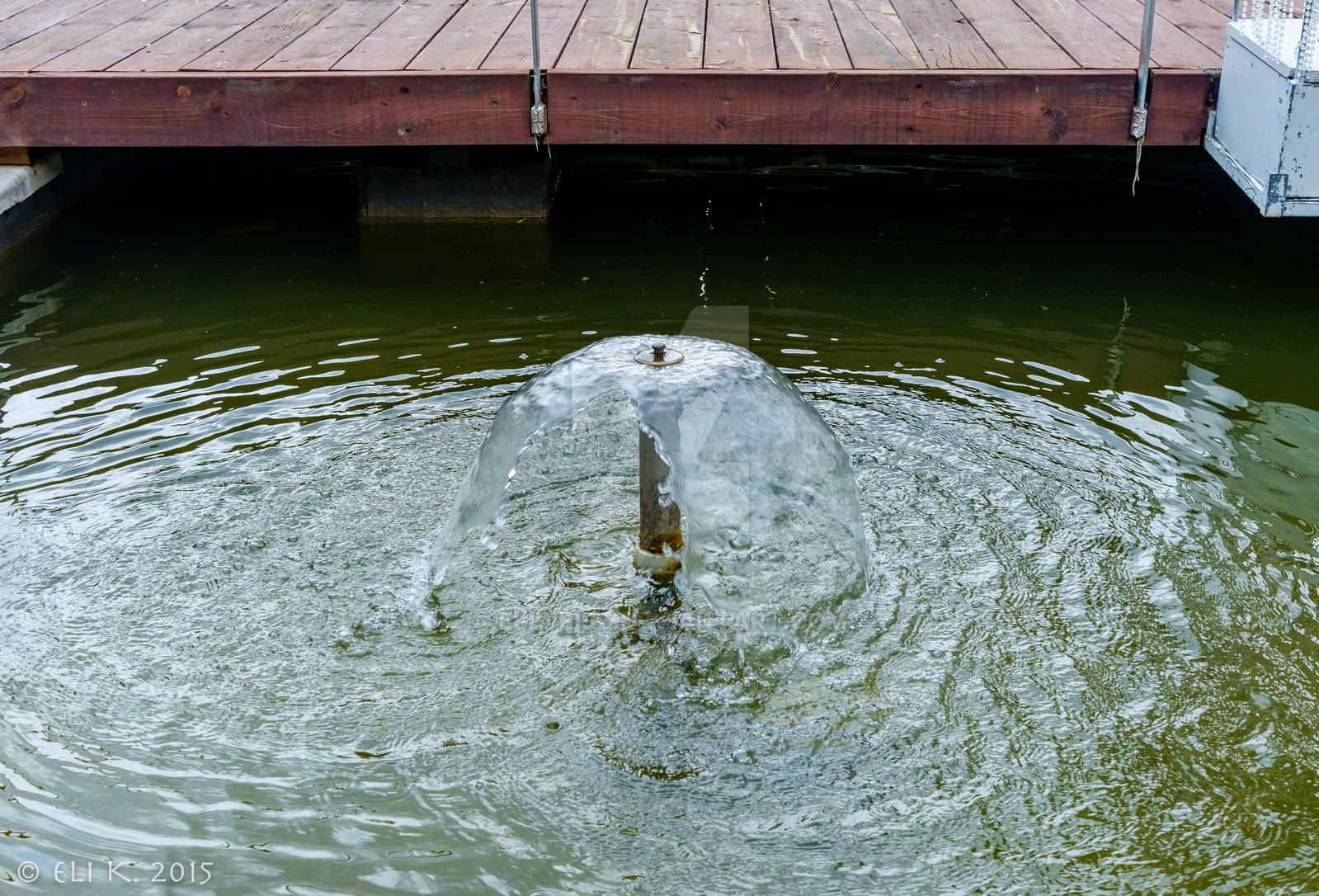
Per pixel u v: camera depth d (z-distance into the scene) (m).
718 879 2.57
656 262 6.24
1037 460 4.26
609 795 2.80
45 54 6.32
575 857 2.63
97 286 5.94
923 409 4.63
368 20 7.02
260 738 2.97
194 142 5.98
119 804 2.75
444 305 5.68
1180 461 4.23
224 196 7.38
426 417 4.58
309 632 3.38
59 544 3.77
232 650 3.30
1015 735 2.98
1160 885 2.55
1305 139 4.77
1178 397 4.72
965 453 4.30
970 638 3.34
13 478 4.14
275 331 5.40
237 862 2.59
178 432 4.47
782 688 3.15
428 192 6.91
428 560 3.71
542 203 6.88
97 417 4.58
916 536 3.81
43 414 4.60
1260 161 5.07
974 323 5.45
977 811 2.75
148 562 3.69
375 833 2.68
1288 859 2.61
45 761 2.88
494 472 3.45
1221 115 5.61
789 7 7.19
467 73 5.81
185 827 2.69
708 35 6.53
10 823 2.68
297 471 4.20
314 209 7.15
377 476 4.17
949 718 3.04
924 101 5.75
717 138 5.88
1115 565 3.65
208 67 6.04
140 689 3.14
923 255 6.32
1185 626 3.38
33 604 3.48
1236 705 3.08
